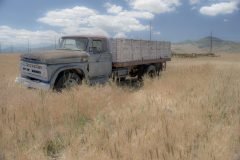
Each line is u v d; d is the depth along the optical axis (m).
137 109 6.02
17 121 5.14
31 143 4.37
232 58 48.09
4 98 6.51
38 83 8.04
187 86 8.82
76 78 8.84
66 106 6.11
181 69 13.82
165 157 3.64
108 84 8.58
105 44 10.02
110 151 3.83
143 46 12.17
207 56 55.06
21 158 3.78
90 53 9.35
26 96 6.69
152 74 13.28
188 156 3.67
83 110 5.97
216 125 5.23
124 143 4.07
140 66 12.88
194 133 4.50
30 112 5.58
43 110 5.64
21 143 4.35
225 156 3.68
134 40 11.43
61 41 10.12
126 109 6.13
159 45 13.78
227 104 6.77
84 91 7.17
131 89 9.54
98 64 9.69
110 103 6.63
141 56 12.02
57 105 6.09
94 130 4.77
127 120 5.24
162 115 5.47
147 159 3.63
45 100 6.48
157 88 8.82
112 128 4.97
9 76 11.58
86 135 4.61
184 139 4.22
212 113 6.00
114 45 10.34
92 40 9.47
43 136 4.64
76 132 4.86
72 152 3.91
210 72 12.32
